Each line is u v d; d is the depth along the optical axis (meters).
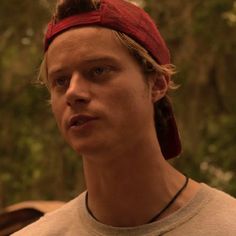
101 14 2.17
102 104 2.10
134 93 2.15
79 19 2.18
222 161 9.72
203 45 9.44
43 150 9.95
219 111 9.87
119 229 2.23
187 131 9.41
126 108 2.13
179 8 9.45
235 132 9.69
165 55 2.33
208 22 9.15
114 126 2.11
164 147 2.50
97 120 2.10
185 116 9.48
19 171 9.88
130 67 2.17
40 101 10.06
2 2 9.88
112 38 2.16
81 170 9.45
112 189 2.24
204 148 9.59
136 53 2.19
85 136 2.10
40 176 9.77
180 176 2.34
